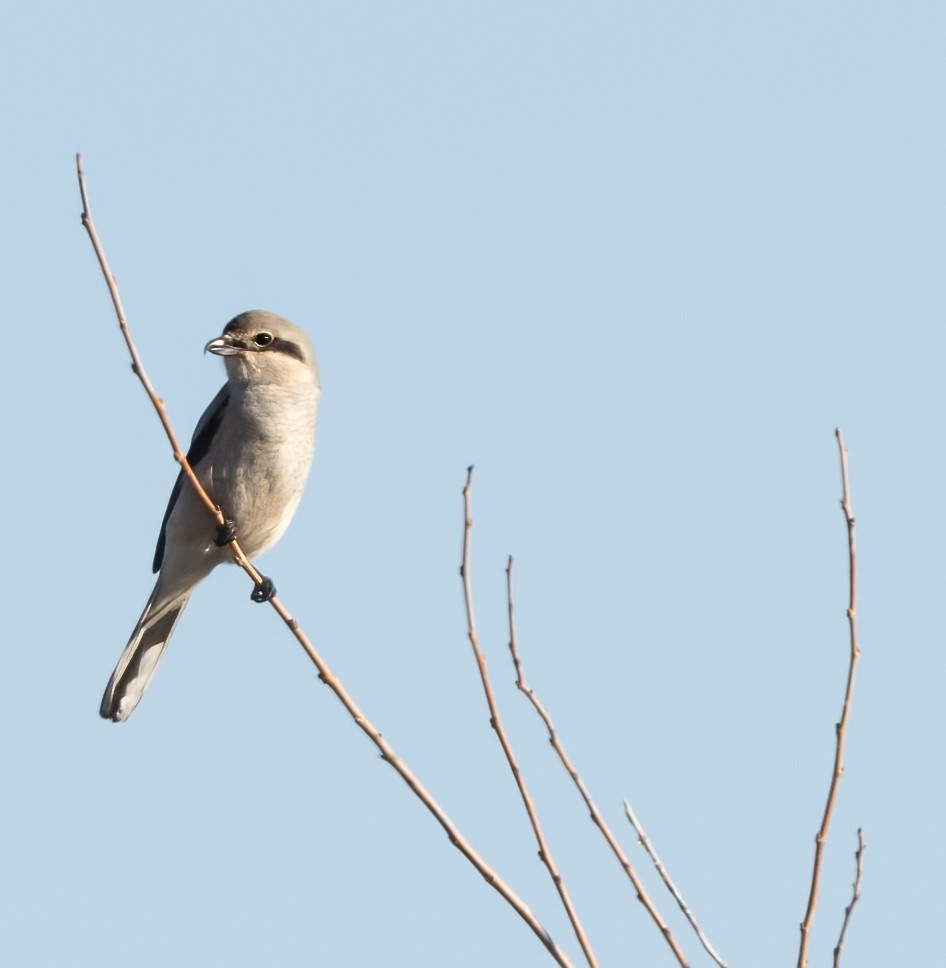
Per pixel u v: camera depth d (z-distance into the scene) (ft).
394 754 25.66
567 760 24.89
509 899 24.27
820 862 23.81
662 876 24.45
